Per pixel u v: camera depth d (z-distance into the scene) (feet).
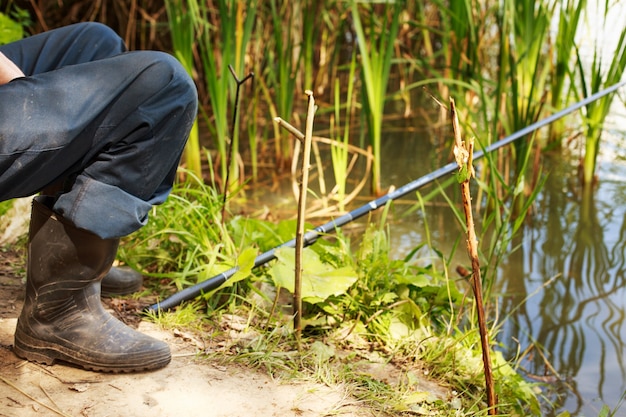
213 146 15.89
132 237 9.35
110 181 6.13
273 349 7.24
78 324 6.60
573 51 19.08
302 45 15.20
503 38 13.21
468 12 14.43
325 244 9.25
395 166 15.05
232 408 6.33
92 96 5.92
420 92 19.76
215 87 12.98
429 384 7.39
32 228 6.51
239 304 8.34
